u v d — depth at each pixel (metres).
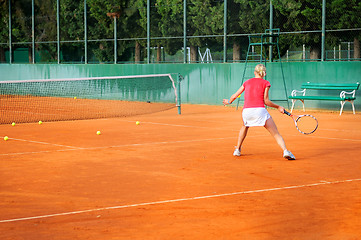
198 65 22.12
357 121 14.88
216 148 9.47
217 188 6.17
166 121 14.95
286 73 19.47
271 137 11.05
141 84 24.14
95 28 25.92
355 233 4.38
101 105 22.34
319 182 6.48
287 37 19.88
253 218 4.86
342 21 18.45
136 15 24.34
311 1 19.06
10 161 8.15
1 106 21.94
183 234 4.39
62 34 27.38
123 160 8.20
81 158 8.41
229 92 21.14
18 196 5.83
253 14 21.12
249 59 21.73
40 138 11.06
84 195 5.86
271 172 7.16
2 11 29.98
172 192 5.97
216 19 21.97
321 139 10.74
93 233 4.44
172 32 23.23
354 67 17.84
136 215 5.00
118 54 25.19
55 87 27.55
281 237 4.29
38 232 4.48
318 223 4.68
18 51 30.97
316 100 18.66
